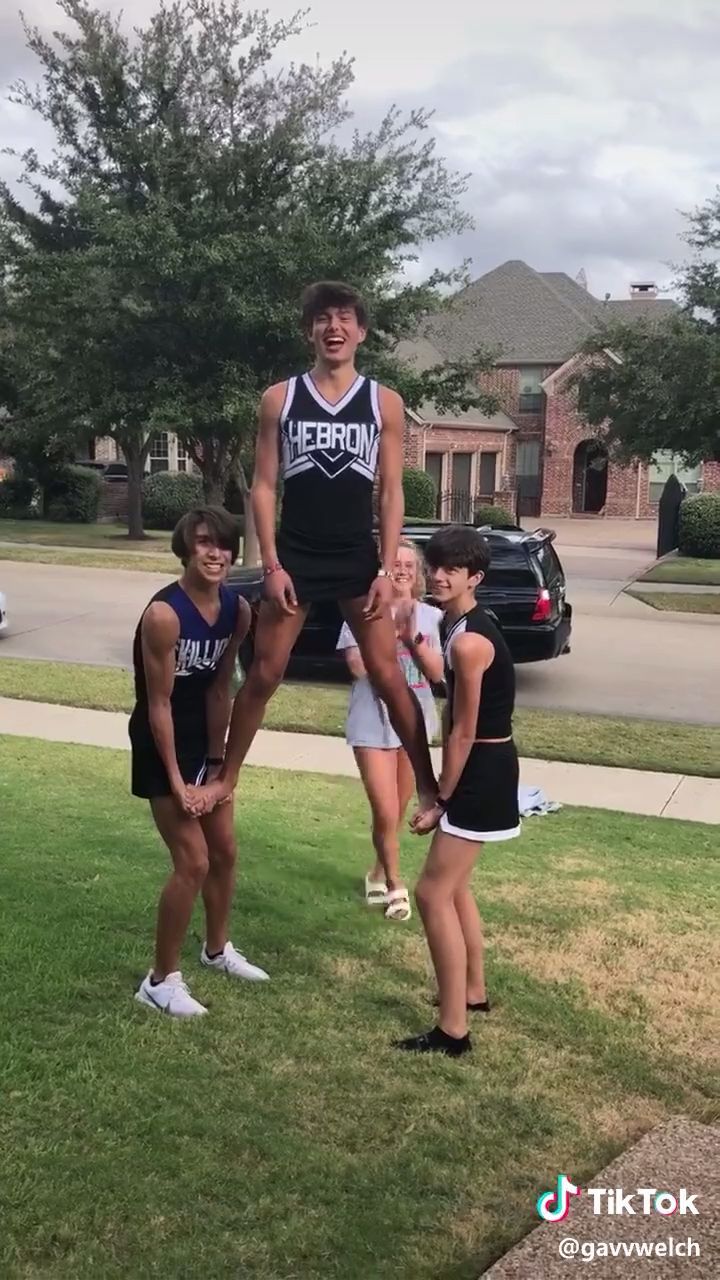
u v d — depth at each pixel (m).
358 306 3.28
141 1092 3.21
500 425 40.50
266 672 3.43
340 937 4.52
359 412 3.29
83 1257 2.51
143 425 19.28
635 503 40.50
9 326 23.98
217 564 3.39
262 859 5.50
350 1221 2.68
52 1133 2.98
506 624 10.65
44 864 5.18
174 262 17.52
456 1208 2.75
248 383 18.16
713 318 18.73
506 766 3.49
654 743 8.91
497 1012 3.89
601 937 4.64
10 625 14.09
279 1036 3.62
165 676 3.45
